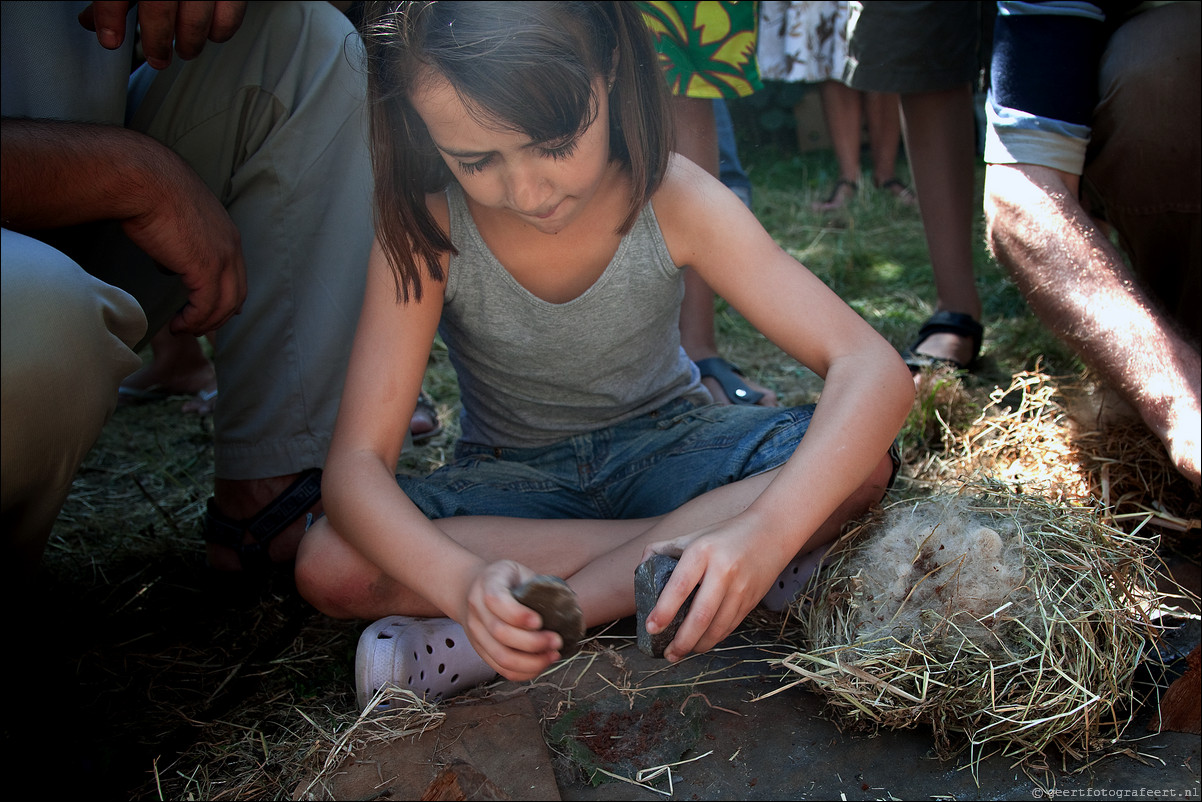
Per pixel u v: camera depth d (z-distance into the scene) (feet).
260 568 6.53
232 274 5.79
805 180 16.08
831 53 14.71
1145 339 6.03
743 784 4.56
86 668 5.68
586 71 4.37
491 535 5.37
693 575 4.28
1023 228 6.73
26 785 4.70
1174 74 6.59
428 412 8.81
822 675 4.76
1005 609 4.70
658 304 5.85
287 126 6.25
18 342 3.62
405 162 5.08
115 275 6.22
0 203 4.62
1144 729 4.91
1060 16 6.90
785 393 9.04
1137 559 5.11
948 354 9.00
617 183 5.43
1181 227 7.10
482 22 4.23
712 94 7.88
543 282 5.65
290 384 6.44
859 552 5.27
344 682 5.50
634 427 6.25
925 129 8.98
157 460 8.62
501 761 4.65
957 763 4.67
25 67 5.60
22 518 4.26
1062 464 6.83
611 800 4.47
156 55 5.61
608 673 5.33
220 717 5.24
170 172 5.34
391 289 5.38
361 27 4.81
